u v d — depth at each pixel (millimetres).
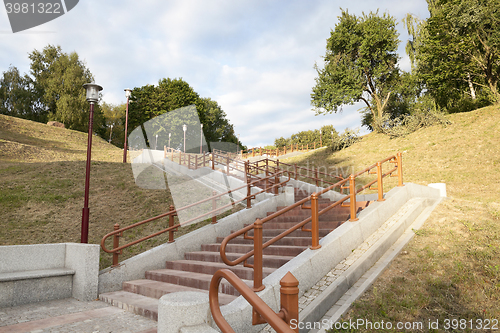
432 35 24547
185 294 2803
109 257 8344
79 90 44344
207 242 7293
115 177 16219
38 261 5527
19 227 10406
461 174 14125
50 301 5168
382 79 30000
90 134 6988
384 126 26922
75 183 15148
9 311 4570
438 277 4188
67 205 12555
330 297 3842
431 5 28438
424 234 5684
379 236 5512
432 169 15742
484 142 17172
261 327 3514
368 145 25406
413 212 6555
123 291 5590
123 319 4266
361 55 28719
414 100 30391
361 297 3996
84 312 4586
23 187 14047
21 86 47156
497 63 23281
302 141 66312
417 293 3867
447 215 6508
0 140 22750
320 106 30219
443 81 25656
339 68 28688
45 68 47844
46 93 44250
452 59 24281
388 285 4191
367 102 31312
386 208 6277
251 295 1990
